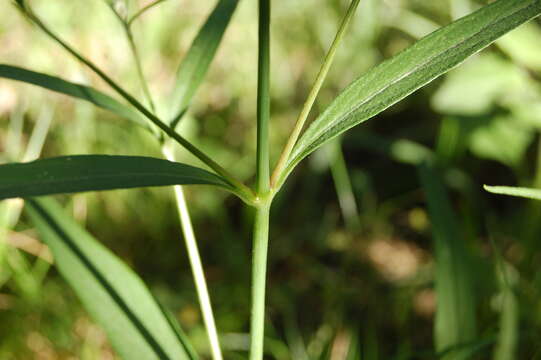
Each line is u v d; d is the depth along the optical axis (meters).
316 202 0.54
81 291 0.27
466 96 0.45
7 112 0.50
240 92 0.57
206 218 0.51
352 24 0.58
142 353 0.26
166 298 0.45
